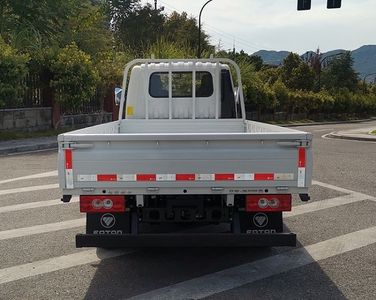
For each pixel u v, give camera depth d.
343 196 8.20
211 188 4.08
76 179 4.06
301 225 6.36
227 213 4.39
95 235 4.20
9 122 16.62
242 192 4.09
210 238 4.18
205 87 7.07
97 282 4.41
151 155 4.04
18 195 7.98
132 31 56.84
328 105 52.06
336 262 4.95
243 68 31.92
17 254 5.17
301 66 61.75
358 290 4.21
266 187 4.09
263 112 38.44
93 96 21.27
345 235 5.91
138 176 4.06
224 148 4.05
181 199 4.36
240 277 4.54
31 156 12.70
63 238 5.74
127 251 5.31
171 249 5.39
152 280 4.46
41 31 20.45
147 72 7.05
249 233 4.23
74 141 4.01
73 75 18.03
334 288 4.26
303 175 4.07
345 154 14.39
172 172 4.06
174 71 6.99
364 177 10.13
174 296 4.07
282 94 41.16
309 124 40.38
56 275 4.59
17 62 15.00
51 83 17.95
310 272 4.67
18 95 15.60
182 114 7.13
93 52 24.88
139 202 4.17
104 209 4.25
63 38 22.62
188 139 4.00
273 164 4.05
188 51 25.73
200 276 4.57
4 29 19.70
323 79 73.38
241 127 6.79
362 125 40.06
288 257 5.11
